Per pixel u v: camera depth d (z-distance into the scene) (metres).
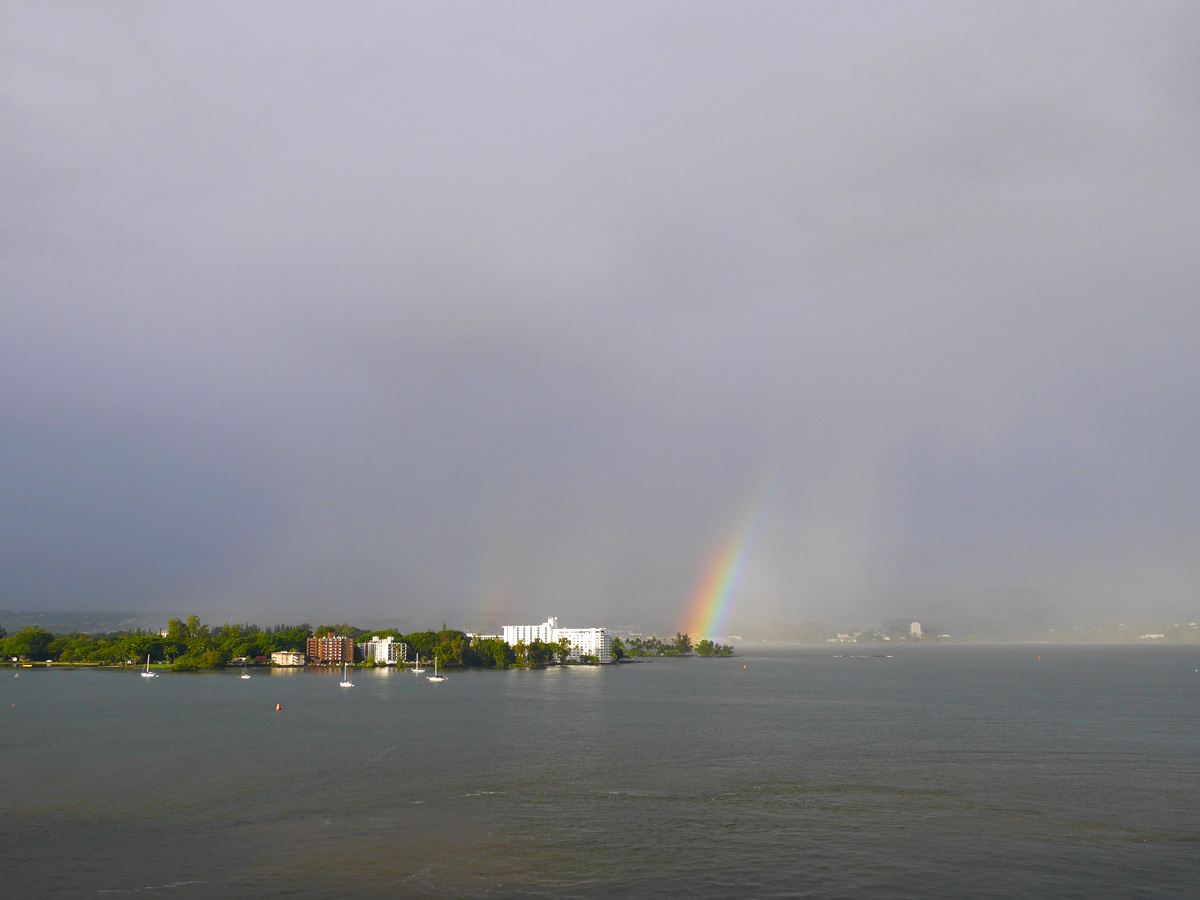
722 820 124.06
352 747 190.25
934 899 94.56
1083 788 145.62
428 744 195.25
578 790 143.38
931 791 143.25
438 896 94.50
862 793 141.50
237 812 127.88
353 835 116.00
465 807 131.25
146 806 131.50
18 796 138.25
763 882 99.25
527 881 99.12
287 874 100.88
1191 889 97.44
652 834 116.88
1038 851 110.25
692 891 96.44
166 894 94.75
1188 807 132.25
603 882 99.06
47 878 99.25
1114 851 110.44
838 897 95.12
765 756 178.50
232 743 196.50
